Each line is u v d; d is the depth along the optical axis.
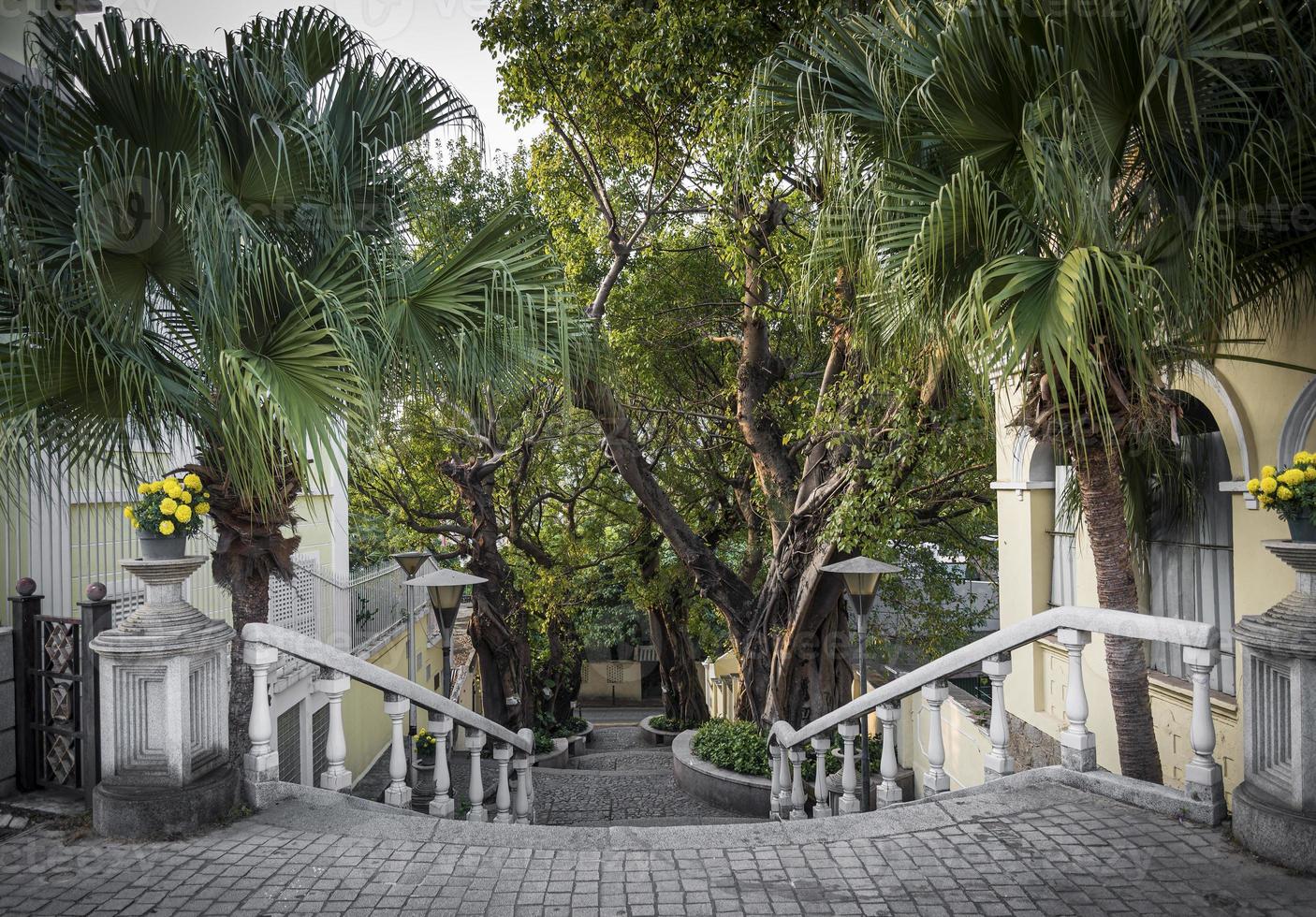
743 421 14.20
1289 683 3.87
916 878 3.82
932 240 4.88
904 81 5.23
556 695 23.78
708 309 16.31
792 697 13.66
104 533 7.25
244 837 4.39
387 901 3.66
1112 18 4.34
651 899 3.68
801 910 3.55
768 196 10.91
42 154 4.80
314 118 5.45
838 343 11.95
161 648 4.43
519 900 3.68
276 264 5.08
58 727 5.03
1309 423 5.80
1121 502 5.61
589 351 6.83
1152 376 5.07
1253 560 6.33
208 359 4.82
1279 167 4.27
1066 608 4.86
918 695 12.42
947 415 10.24
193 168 4.88
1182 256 4.80
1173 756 7.38
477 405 6.41
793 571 13.26
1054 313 4.34
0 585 6.11
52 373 4.52
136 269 5.00
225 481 5.18
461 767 14.87
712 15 9.14
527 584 19.27
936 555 18.98
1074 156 4.59
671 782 14.45
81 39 4.69
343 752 5.22
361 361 4.99
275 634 4.97
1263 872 3.70
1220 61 4.35
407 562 11.82
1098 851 3.99
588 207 13.80
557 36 11.13
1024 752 9.38
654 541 20.78
